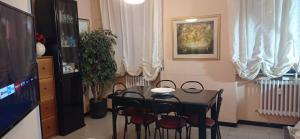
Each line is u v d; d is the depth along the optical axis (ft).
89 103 15.06
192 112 8.85
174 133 11.93
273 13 11.11
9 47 5.24
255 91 12.45
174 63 13.69
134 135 11.82
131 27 14.67
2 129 4.85
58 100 11.76
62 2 11.80
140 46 14.58
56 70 11.59
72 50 12.56
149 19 14.05
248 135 11.39
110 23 15.08
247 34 11.77
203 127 8.71
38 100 7.40
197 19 12.88
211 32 12.62
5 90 4.99
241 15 11.75
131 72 14.98
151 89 11.02
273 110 11.91
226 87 12.55
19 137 7.12
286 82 11.49
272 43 11.31
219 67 12.61
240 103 12.87
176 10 13.34
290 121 11.90
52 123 11.65
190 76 13.34
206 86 13.01
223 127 12.53
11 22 5.41
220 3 12.30
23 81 6.09
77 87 12.74
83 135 11.95
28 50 6.58
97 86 14.85
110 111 16.05
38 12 11.52
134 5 14.37
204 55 12.91
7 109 5.08
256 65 11.67
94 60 13.87
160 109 9.12
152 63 14.02
